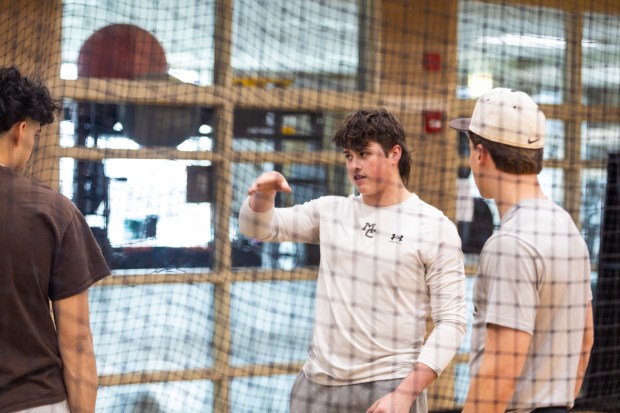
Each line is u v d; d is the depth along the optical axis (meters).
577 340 2.23
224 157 4.89
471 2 5.29
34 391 2.21
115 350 4.57
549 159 5.54
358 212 2.95
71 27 4.52
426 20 5.21
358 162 2.89
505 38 5.38
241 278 4.91
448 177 5.27
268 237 3.02
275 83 4.98
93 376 2.33
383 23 5.14
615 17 5.64
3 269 2.17
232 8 4.86
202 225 4.85
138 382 4.62
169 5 4.73
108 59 4.62
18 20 4.38
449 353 2.70
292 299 5.02
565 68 5.55
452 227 2.90
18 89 2.27
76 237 2.30
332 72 5.09
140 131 4.71
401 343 2.81
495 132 2.27
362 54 5.13
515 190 2.28
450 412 5.11
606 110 5.66
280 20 4.96
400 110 5.18
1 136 2.28
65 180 4.53
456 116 5.27
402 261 2.81
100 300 4.57
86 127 4.57
